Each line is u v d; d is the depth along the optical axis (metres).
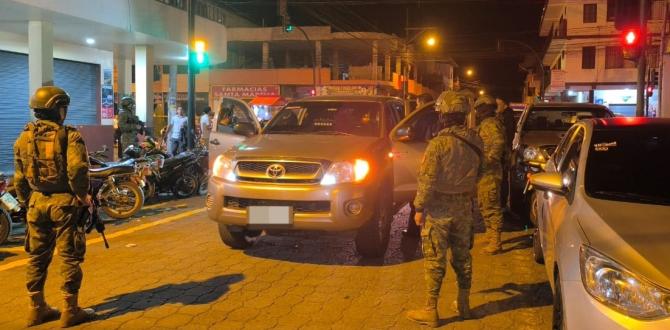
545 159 8.74
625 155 4.40
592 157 4.42
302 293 5.58
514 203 9.32
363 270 6.38
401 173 7.62
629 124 4.70
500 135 7.01
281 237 7.88
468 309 4.94
